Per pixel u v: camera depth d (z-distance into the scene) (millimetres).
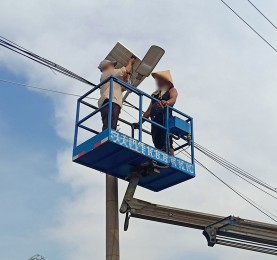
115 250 8062
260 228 10188
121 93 8562
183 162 8812
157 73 9461
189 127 9203
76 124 8758
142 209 8680
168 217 9109
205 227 9695
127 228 8469
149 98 8898
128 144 7910
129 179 8867
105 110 8453
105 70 9062
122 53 9352
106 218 8438
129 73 9234
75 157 8320
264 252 10281
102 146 7828
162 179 9117
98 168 8648
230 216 9781
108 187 8711
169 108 9094
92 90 8789
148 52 9180
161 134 9094
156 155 8336
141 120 8531
